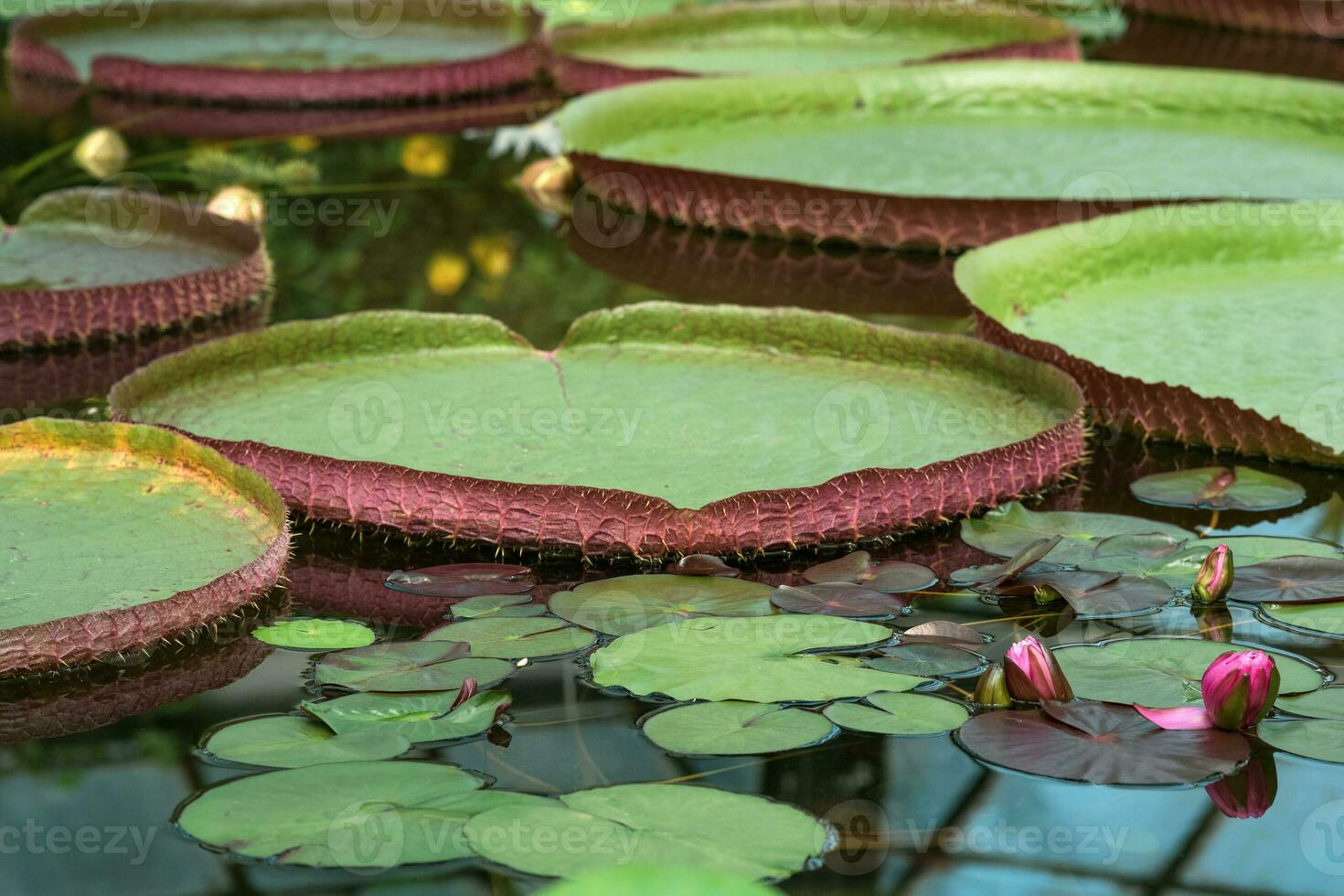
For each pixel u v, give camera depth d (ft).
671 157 20.22
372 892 6.04
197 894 6.12
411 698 7.58
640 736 7.36
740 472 10.23
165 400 11.32
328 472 9.85
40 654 7.99
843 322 12.30
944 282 16.05
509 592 9.05
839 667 7.97
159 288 14.25
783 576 9.39
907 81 22.44
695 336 12.65
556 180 19.66
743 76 22.27
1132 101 22.16
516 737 7.36
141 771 7.14
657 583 9.11
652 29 28.45
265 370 11.97
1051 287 14.35
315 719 7.47
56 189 19.34
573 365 12.34
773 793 6.87
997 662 8.18
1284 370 12.42
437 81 24.50
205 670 8.18
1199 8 30.71
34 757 7.29
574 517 9.44
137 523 9.46
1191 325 13.56
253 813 6.55
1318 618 8.66
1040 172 19.27
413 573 9.32
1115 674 7.88
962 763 7.11
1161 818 6.76
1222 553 8.78
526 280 15.99
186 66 24.18
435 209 18.74
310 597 9.09
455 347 12.53
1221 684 7.23
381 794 6.69
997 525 10.00
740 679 7.77
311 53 28.07
